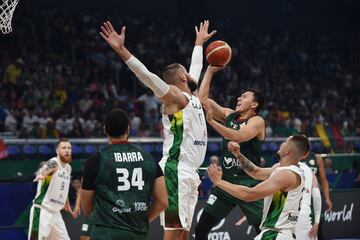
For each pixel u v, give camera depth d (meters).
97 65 21.25
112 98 18.67
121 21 24.11
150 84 5.71
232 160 7.66
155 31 24.50
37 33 21.19
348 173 14.38
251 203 7.67
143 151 5.08
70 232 10.53
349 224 13.21
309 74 26.52
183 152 6.24
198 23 27.36
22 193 11.07
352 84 26.70
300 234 8.05
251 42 26.75
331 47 29.14
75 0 25.48
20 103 16.78
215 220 7.87
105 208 4.84
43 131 15.23
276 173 5.70
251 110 7.62
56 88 18.30
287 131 18.30
